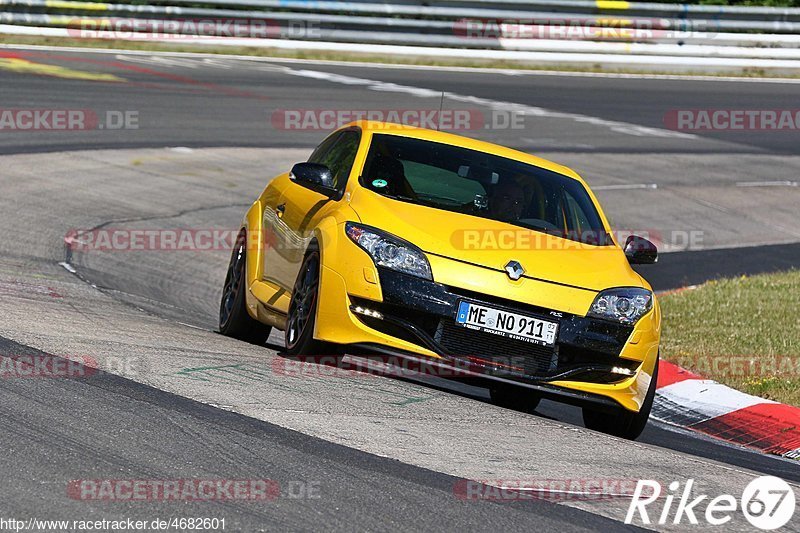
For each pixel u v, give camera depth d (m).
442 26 102.88
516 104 87.69
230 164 61.16
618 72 107.88
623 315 22.98
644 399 23.48
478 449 18.61
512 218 25.05
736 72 112.50
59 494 14.16
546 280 22.89
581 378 22.75
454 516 14.87
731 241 60.41
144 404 18.55
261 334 29.45
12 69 75.31
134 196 52.12
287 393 20.59
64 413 17.52
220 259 45.00
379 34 101.31
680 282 49.16
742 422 28.19
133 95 73.00
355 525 14.12
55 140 59.34
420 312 22.36
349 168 25.92
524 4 105.31
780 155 83.75
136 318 28.86
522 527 14.77
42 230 43.06
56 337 23.28
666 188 69.88
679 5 109.69
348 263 22.75
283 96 79.25
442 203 24.97
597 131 82.81
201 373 21.45
